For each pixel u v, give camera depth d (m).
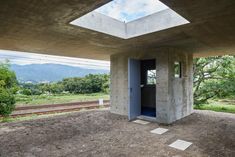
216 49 6.48
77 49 6.47
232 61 9.49
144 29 4.30
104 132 4.97
